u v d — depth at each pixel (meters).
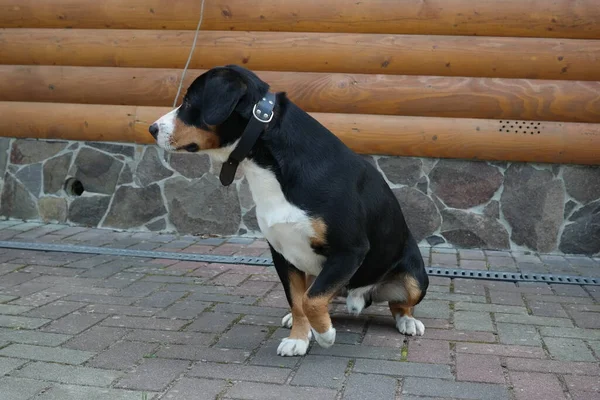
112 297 2.99
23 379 2.41
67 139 3.83
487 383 2.42
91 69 3.79
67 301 2.94
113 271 3.26
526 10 3.48
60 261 3.36
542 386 2.41
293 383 2.42
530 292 3.11
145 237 3.72
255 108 2.47
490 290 3.13
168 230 3.79
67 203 3.86
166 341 2.66
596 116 3.49
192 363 2.52
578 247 3.54
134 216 3.81
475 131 3.53
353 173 2.55
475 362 2.54
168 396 2.35
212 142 2.51
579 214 3.54
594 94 3.47
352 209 2.51
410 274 2.73
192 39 3.70
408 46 3.55
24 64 3.86
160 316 2.84
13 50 3.83
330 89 3.61
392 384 2.42
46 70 3.82
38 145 3.86
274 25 3.64
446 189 3.60
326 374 2.46
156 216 3.79
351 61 3.60
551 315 2.89
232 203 3.74
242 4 3.64
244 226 3.74
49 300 2.94
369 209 2.59
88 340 2.65
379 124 3.58
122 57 3.75
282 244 2.55
